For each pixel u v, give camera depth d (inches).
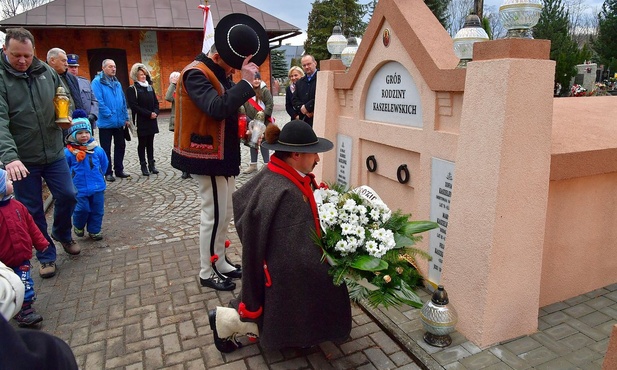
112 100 287.9
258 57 131.2
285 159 99.6
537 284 112.7
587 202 124.8
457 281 114.7
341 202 101.4
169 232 199.8
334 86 190.9
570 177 114.3
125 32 738.2
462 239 112.2
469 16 118.6
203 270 144.6
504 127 99.3
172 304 137.3
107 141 293.0
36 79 144.5
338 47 194.4
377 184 170.1
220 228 140.7
